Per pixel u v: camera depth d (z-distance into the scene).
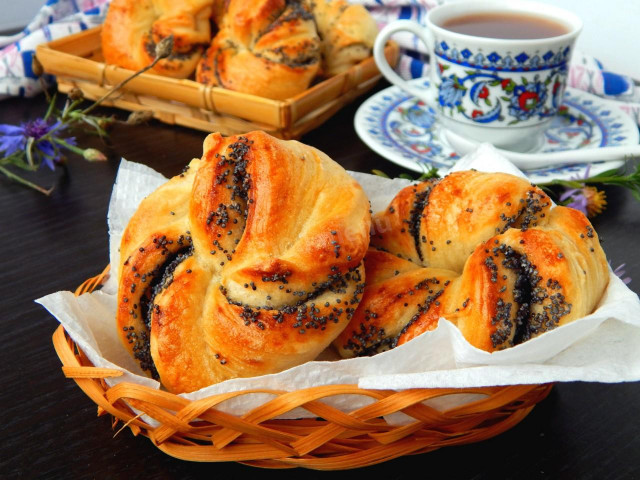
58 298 0.29
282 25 0.48
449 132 0.46
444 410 0.27
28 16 0.89
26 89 0.56
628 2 0.60
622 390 0.30
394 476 0.27
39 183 0.46
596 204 0.40
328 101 0.49
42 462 0.28
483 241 0.31
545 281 0.28
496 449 0.28
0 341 0.34
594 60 0.53
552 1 0.64
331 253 0.29
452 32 0.43
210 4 0.51
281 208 0.29
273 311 0.29
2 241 0.41
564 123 0.48
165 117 0.51
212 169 0.31
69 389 0.31
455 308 0.29
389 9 0.61
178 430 0.26
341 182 0.31
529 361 0.27
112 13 0.51
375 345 0.31
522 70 0.42
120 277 0.32
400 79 0.49
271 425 0.26
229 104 0.46
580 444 0.28
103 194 0.45
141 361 0.31
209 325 0.29
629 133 0.45
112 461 0.28
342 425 0.25
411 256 0.33
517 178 0.32
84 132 0.51
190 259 0.31
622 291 0.28
